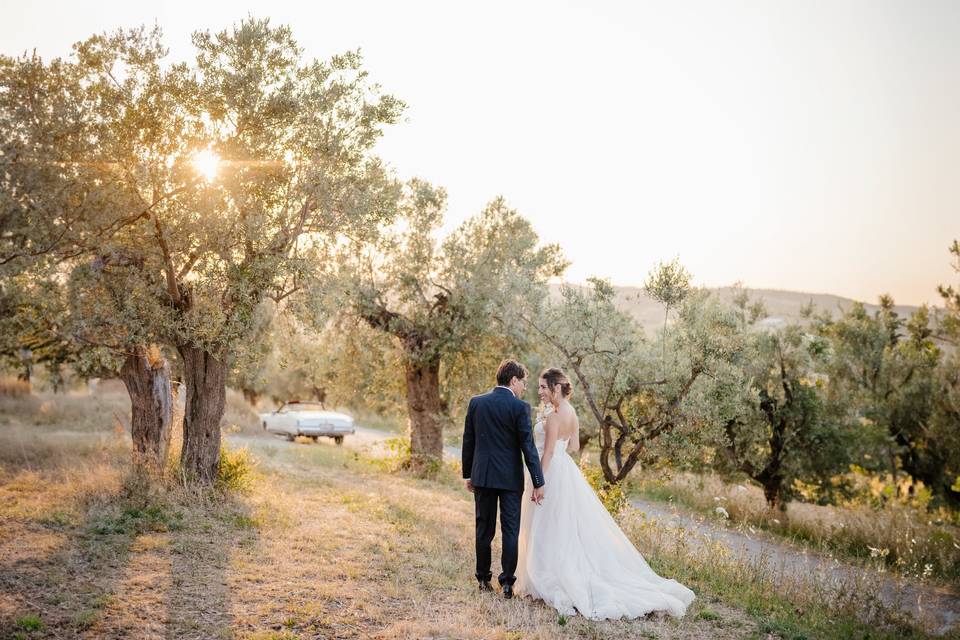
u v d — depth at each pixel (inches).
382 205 360.5
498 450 239.3
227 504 333.1
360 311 548.7
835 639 230.5
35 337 385.1
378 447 822.5
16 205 257.6
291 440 901.8
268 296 350.3
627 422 401.1
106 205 287.1
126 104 298.5
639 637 206.2
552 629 204.1
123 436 553.3
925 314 603.5
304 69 337.7
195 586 215.2
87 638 168.9
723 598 259.8
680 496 567.2
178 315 338.3
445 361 561.9
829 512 539.2
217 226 310.7
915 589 348.2
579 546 237.0
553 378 254.4
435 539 308.2
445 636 190.2
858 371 589.0
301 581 230.7
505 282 493.4
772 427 531.2
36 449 468.1
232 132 324.2
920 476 581.3
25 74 271.0
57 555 229.9
